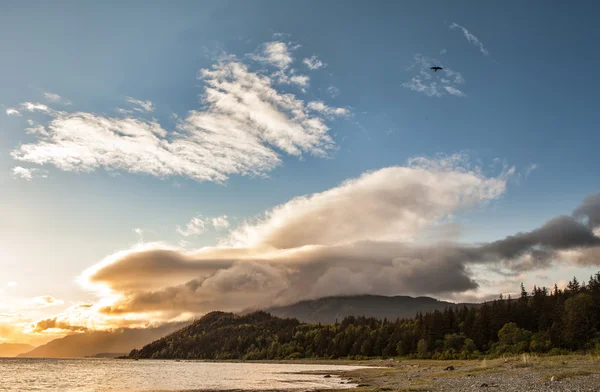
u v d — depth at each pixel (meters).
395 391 55.31
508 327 152.75
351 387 74.88
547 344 131.50
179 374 134.75
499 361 100.50
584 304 133.75
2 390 82.75
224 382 95.50
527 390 45.22
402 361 172.38
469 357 155.38
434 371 97.81
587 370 61.22
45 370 169.75
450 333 195.00
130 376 126.62
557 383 50.28
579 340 129.12
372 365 165.12
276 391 70.25
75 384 96.69
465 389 52.06
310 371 139.62
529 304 185.38
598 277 178.00
